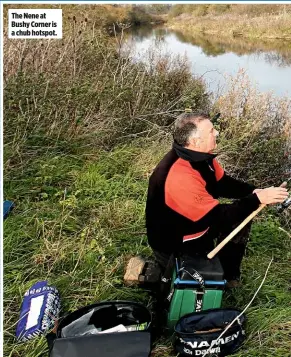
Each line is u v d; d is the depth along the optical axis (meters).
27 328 2.71
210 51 15.14
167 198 2.65
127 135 5.59
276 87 8.86
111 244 3.54
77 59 6.57
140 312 2.69
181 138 2.64
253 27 21.42
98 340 2.29
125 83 6.21
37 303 2.84
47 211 4.02
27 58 5.95
